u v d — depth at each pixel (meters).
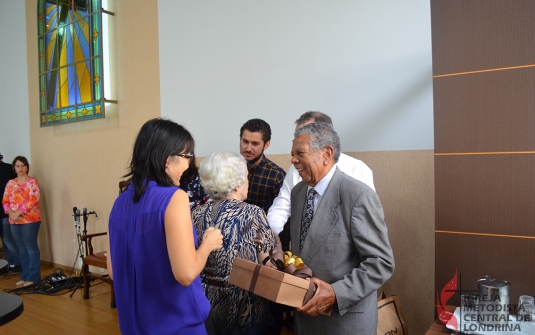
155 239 1.14
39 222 4.42
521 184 1.42
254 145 2.46
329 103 2.73
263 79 3.07
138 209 1.19
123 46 4.17
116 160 4.31
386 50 2.48
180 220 1.12
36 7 5.10
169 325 1.16
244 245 1.40
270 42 3.03
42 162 5.18
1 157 4.89
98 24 4.29
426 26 2.33
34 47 5.17
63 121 4.75
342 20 2.66
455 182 1.55
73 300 3.78
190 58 3.56
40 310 3.51
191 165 2.18
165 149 1.21
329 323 1.37
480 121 1.50
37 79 5.17
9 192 4.36
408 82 2.40
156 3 3.83
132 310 1.19
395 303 1.96
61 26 4.74
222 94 3.34
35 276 4.32
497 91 1.46
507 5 1.44
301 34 2.86
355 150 2.61
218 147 3.39
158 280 1.15
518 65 1.42
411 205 2.41
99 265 3.61
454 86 1.54
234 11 3.24
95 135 4.51
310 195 1.49
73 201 4.79
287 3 2.92
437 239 1.58
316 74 2.79
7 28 5.57
